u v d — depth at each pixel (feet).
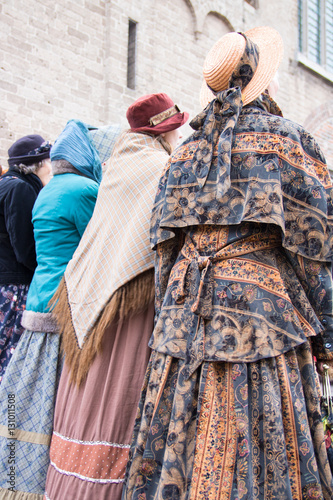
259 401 3.96
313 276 4.38
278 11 30.04
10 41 17.25
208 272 4.32
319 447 4.11
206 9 25.02
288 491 3.76
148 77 22.07
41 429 6.22
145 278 5.47
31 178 8.72
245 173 4.33
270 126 4.40
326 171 4.45
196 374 4.22
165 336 4.55
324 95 32.94
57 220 6.98
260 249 4.35
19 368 6.68
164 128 6.24
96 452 5.14
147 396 4.58
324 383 4.61
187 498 3.99
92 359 5.52
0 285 8.04
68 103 18.92
